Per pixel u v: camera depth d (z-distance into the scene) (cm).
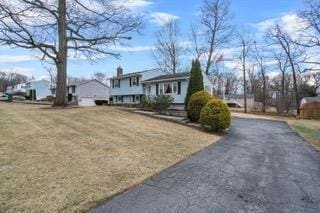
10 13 2161
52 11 2364
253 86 6919
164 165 922
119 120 1738
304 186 801
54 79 8712
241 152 1227
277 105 5359
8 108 2141
